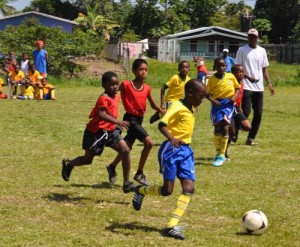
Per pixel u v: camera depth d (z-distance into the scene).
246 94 11.33
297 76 37.00
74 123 13.98
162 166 5.71
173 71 39.50
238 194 7.47
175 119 5.70
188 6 63.34
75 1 64.06
